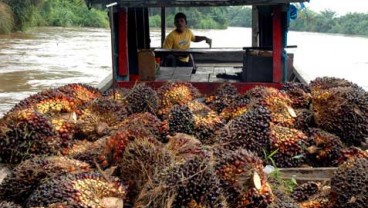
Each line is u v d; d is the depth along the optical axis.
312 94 4.73
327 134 4.05
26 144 3.76
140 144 2.99
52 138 3.85
